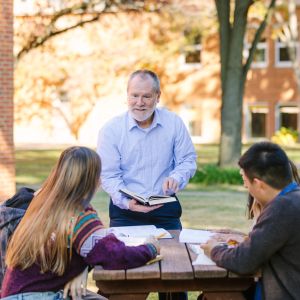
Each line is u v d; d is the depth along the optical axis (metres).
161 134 5.10
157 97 5.01
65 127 36.72
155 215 5.09
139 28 33.88
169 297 5.07
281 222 3.61
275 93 36.81
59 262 3.58
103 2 23.09
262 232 3.62
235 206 13.09
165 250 4.23
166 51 33.94
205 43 36.66
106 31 34.16
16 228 3.73
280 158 3.77
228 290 3.88
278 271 3.68
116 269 3.71
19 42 23.42
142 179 5.11
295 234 3.62
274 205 3.66
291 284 3.65
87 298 3.83
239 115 19.66
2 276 3.98
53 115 36.53
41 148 32.22
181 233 4.63
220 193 15.42
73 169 3.63
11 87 12.88
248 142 36.12
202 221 11.12
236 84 19.56
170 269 3.75
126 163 5.10
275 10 32.44
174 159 5.20
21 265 3.59
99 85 35.72
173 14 30.88
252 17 32.78
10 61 12.81
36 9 23.62
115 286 3.86
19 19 28.86
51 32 22.95
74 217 3.62
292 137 35.25
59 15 22.75
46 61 34.69
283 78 36.66
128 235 4.59
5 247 3.98
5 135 12.88
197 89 36.97
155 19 33.12
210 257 3.89
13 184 13.08
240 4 19.12
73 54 34.75
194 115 37.25
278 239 3.60
